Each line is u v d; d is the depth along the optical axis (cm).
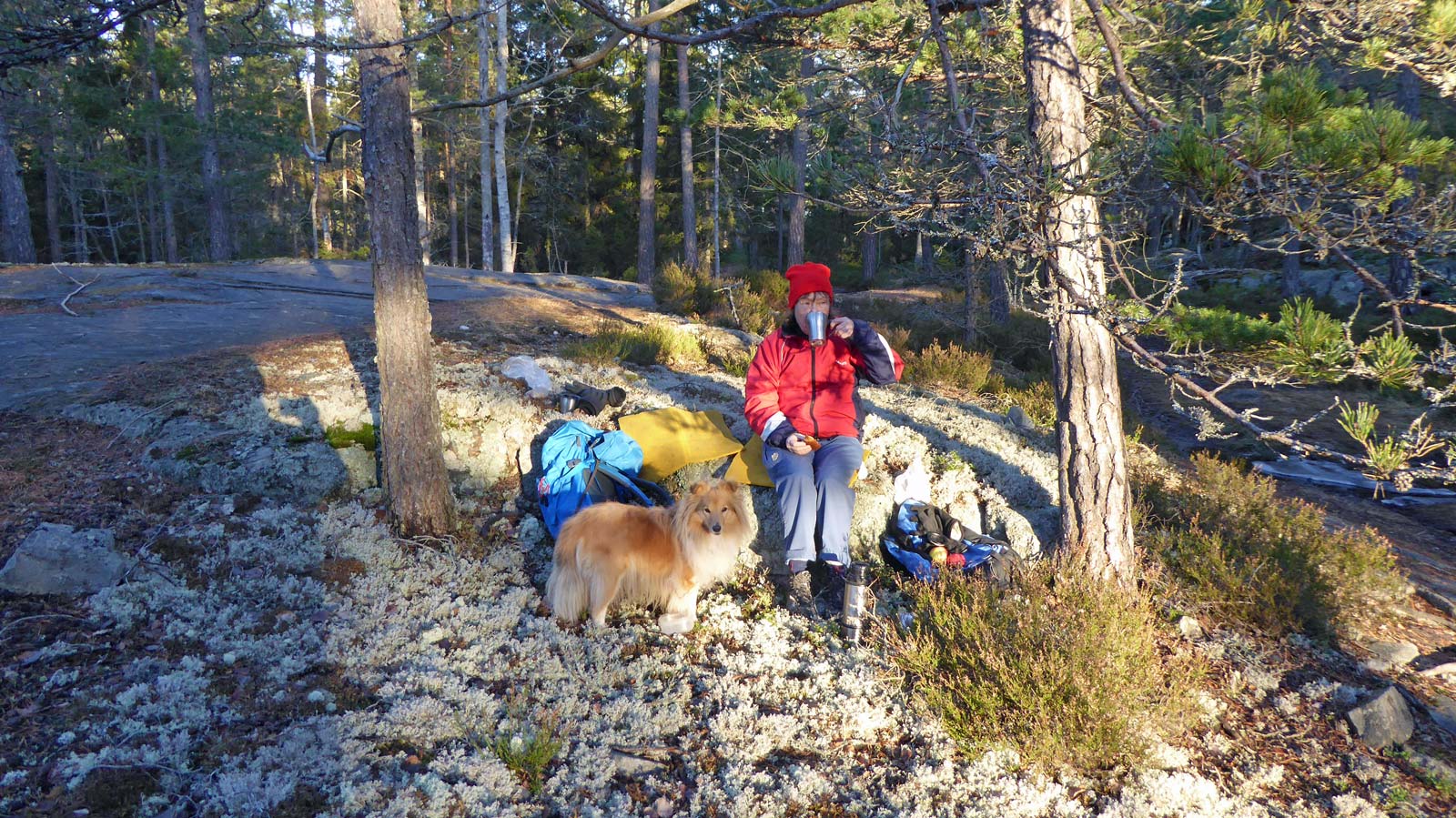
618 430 593
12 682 326
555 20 486
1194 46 489
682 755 344
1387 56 339
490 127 2362
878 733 370
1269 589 486
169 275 1245
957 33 631
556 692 372
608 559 418
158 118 2150
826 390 469
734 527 423
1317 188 283
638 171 3241
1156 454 811
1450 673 455
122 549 430
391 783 302
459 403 618
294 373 681
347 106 2080
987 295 1452
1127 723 357
